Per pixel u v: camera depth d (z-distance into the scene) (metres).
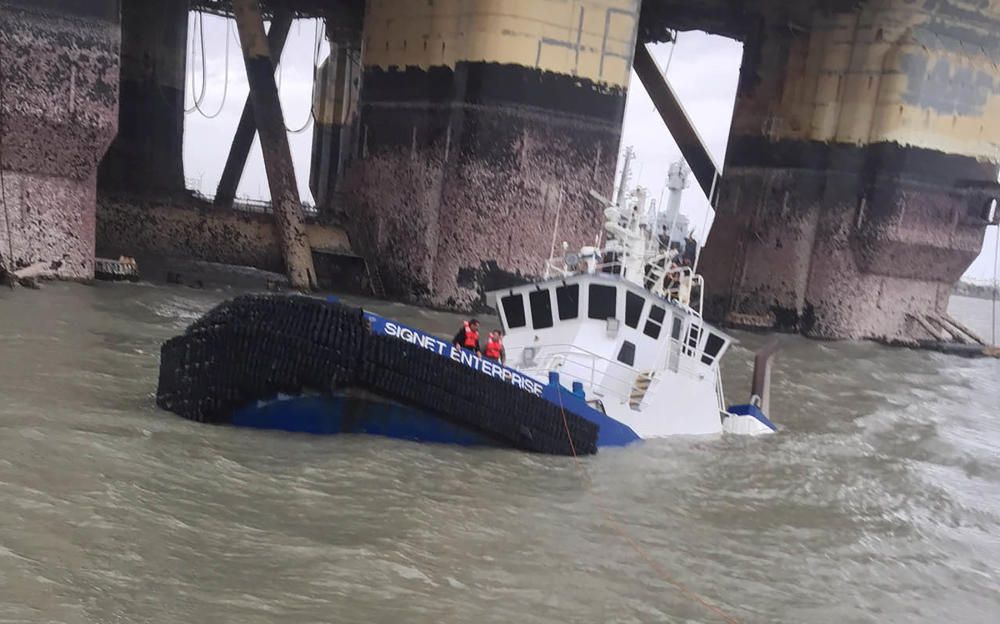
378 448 10.96
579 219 30.89
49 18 22.73
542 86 29.47
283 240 31.02
